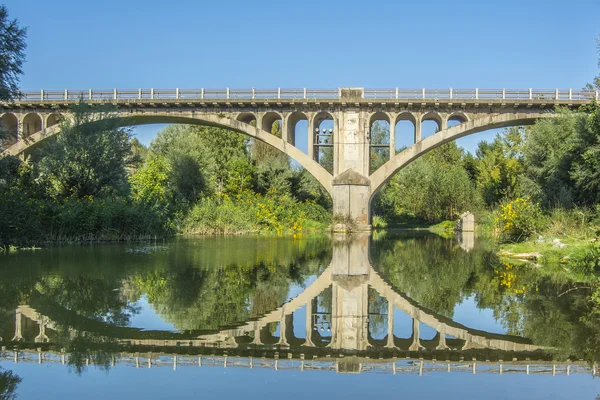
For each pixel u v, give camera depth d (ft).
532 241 66.23
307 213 131.34
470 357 21.95
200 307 30.09
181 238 90.43
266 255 60.23
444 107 121.19
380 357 21.97
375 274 45.29
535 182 92.79
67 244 69.31
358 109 123.13
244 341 23.63
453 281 41.42
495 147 184.14
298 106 124.77
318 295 34.99
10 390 17.22
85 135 87.81
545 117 117.50
